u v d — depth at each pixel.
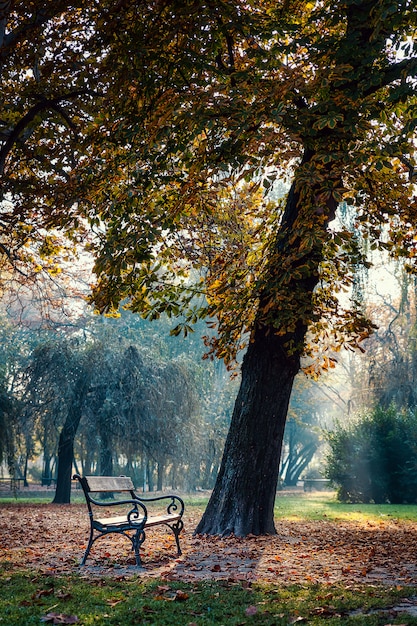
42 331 28.38
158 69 10.65
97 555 9.18
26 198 13.93
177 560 8.84
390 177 11.77
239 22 10.58
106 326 27.80
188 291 11.54
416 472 28.94
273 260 11.18
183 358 29.14
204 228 14.05
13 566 8.07
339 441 30.77
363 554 9.90
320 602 6.20
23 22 12.38
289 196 12.58
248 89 10.05
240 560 9.01
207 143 10.35
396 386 30.73
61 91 13.20
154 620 5.45
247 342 13.96
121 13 10.85
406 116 11.87
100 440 25.97
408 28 9.54
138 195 10.51
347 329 12.57
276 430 12.55
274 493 12.60
